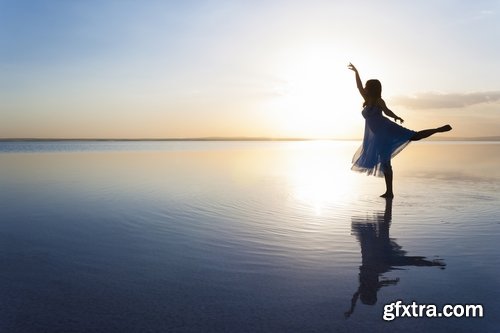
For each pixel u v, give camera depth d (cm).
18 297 296
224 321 258
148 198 725
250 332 245
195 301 288
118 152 2989
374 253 397
